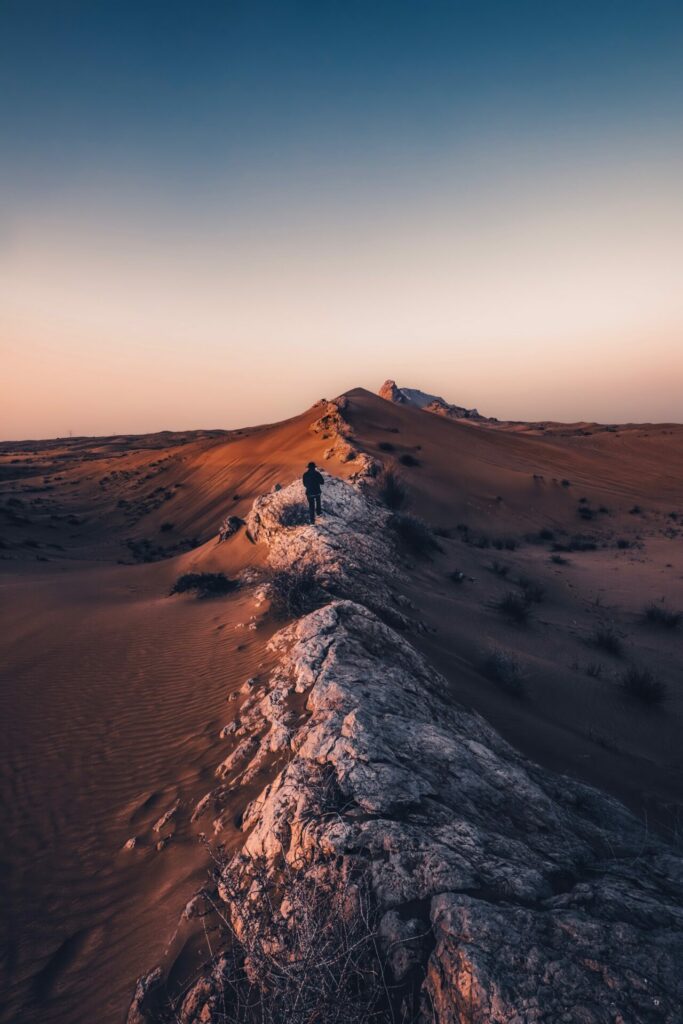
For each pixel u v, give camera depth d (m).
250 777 5.80
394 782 4.52
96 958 4.13
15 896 5.15
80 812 6.50
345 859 3.79
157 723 8.51
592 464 66.50
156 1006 3.42
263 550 19.02
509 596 16.91
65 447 188.62
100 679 10.86
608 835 5.22
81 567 32.75
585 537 40.34
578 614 19.52
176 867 4.96
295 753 5.68
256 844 4.41
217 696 8.84
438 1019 2.78
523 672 11.52
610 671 13.68
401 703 6.29
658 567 28.97
